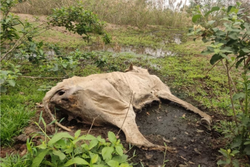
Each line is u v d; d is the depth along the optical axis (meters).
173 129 3.89
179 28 14.66
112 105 3.76
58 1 11.62
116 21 13.64
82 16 6.00
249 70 2.85
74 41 9.66
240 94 2.78
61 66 5.11
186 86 5.81
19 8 12.02
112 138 2.59
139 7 13.68
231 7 2.63
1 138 3.12
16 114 3.69
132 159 3.06
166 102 4.92
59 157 2.31
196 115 4.36
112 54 8.40
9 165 2.51
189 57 8.31
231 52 2.40
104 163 2.48
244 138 2.95
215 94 5.31
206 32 2.77
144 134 3.72
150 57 8.27
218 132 3.77
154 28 14.13
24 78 5.37
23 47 5.46
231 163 2.61
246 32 2.53
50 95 3.54
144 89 4.51
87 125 3.74
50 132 3.45
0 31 5.83
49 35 9.80
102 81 3.87
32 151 2.47
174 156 3.16
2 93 4.52
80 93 3.47
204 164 3.03
